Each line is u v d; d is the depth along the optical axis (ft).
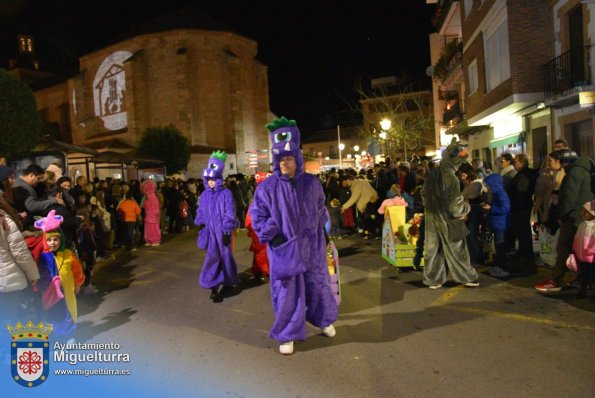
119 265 34.04
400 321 18.19
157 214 44.39
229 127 148.36
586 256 18.99
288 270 15.05
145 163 84.12
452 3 71.10
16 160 46.21
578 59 39.40
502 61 49.16
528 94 44.57
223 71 148.25
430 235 22.47
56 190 23.07
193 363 15.08
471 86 63.87
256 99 161.17
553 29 43.14
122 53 150.00
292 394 12.70
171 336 17.74
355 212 45.70
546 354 14.57
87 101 162.71
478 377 13.25
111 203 40.98
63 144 49.65
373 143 92.89
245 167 149.89
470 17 60.49
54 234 16.47
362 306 20.34
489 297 20.71
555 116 42.70
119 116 151.53
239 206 52.75
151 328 18.85
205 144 145.48
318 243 16.11
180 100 141.08
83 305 23.02
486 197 24.03
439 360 14.47
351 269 28.04
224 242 22.65
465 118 69.21
